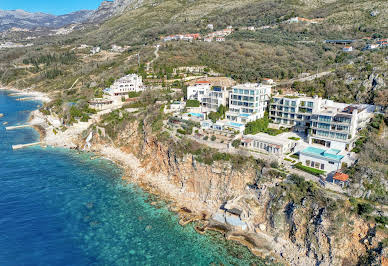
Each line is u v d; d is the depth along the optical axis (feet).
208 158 252.83
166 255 188.34
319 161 223.71
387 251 159.74
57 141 404.57
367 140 242.37
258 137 267.80
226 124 286.87
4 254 187.83
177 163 269.85
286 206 202.28
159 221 223.71
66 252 191.11
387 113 267.18
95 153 363.97
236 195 232.32
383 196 186.19
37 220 223.10
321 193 192.85
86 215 230.48
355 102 314.55
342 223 176.86
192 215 231.09
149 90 448.65
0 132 449.06
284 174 217.56
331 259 173.27
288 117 301.63
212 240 202.39
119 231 211.82
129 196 260.01
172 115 341.00
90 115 419.33
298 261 181.57
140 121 357.20
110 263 182.19
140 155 329.31
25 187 273.75
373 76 318.04
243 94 306.76
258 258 185.88
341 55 455.22
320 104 287.07
